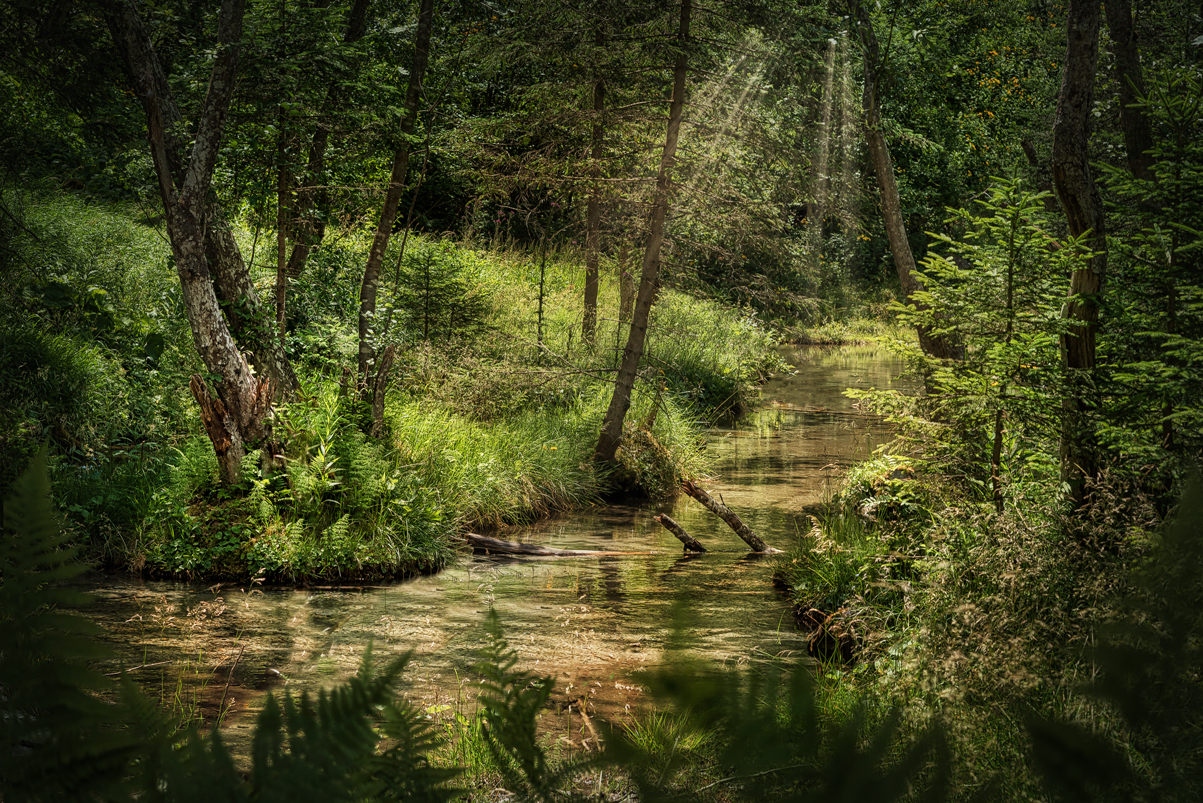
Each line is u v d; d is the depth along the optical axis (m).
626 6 11.29
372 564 8.38
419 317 13.35
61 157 13.32
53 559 0.46
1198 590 0.46
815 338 34.22
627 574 8.55
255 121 9.17
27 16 8.80
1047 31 18.86
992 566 4.59
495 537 9.98
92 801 0.45
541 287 15.59
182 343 11.50
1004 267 6.08
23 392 9.33
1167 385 5.06
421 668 5.53
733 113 11.64
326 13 9.10
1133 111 8.69
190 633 6.35
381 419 9.92
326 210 11.55
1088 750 0.46
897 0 14.88
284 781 0.46
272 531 8.30
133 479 8.91
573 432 12.95
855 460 14.55
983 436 6.50
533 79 12.78
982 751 1.54
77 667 0.46
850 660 5.64
